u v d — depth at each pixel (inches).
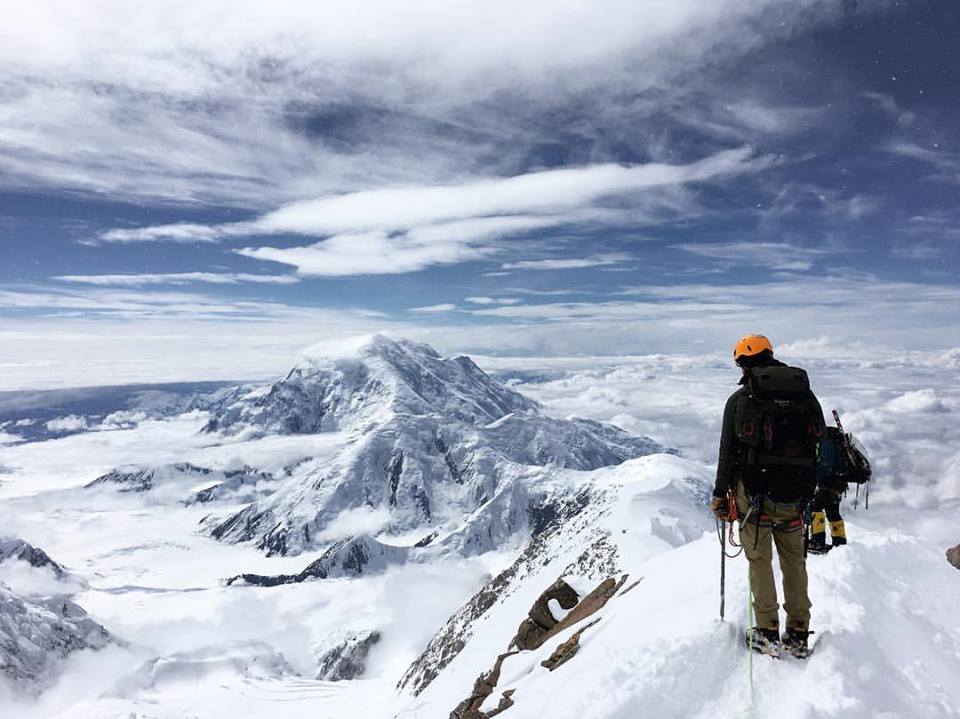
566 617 575.8
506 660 491.5
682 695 210.4
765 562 227.0
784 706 195.2
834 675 197.6
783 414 224.4
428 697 1195.3
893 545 343.3
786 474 222.7
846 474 345.1
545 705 254.5
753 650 228.1
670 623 275.0
